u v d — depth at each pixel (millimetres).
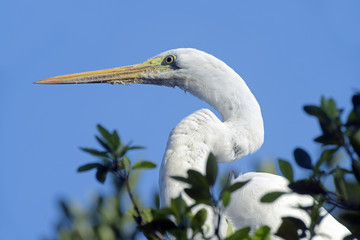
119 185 9219
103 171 6328
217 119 9781
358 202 5543
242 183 5520
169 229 5773
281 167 6047
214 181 5613
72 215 9594
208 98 10641
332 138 5680
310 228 5750
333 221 9148
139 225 5859
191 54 10984
